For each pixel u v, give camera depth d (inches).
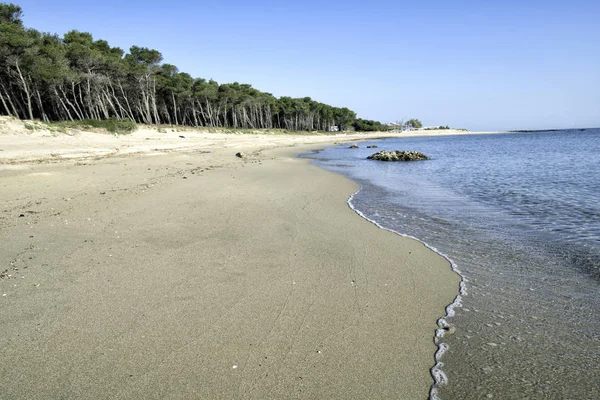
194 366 143.6
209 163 858.1
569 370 147.3
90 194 454.6
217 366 143.9
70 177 561.6
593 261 260.7
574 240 308.5
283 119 3924.7
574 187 573.6
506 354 157.6
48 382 132.9
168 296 200.1
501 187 594.2
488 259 268.7
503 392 135.0
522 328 178.1
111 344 156.0
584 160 1055.0
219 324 173.8
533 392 135.1
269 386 133.8
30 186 483.8
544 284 226.1
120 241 287.4
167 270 234.7
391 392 133.3
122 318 176.7
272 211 398.0
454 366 149.1
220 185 548.7
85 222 335.6
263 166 855.7
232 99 2893.7
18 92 1755.7
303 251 277.0
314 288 215.5
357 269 246.4
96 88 1772.9
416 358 153.5
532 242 306.5
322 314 186.2
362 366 146.9
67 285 210.4
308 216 384.8
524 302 203.8
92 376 136.4
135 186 516.1
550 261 263.3
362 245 295.3
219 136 1994.3
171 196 457.7
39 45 1524.4
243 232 318.7
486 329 177.0
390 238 316.2
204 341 160.1
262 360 148.4
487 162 1074.1
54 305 187.6
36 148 823.1
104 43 2052.2
